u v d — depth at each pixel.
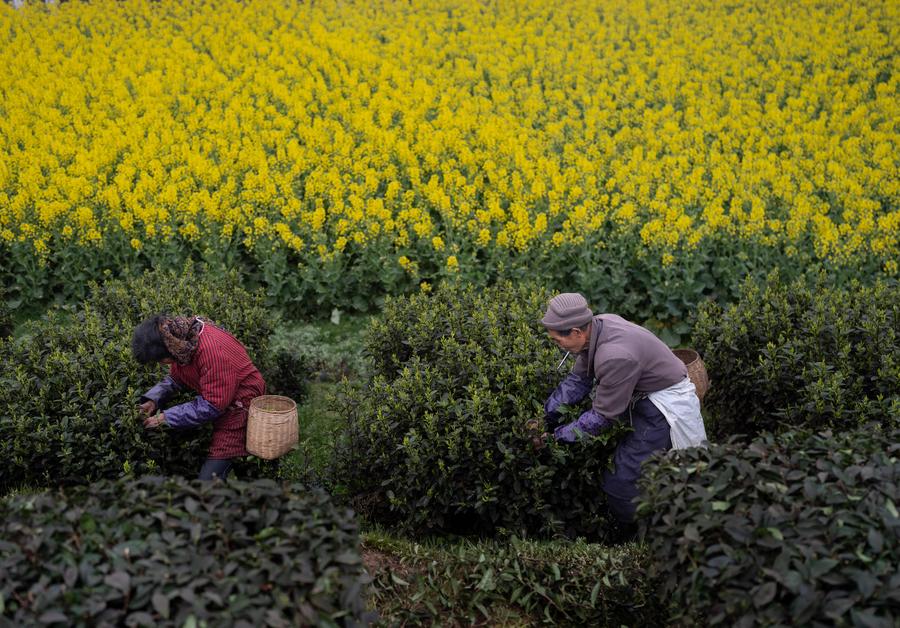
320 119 13.13
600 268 9.31
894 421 5.04
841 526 3.05
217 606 2.79
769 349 5.88
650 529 3.55
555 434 4.96
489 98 14.98
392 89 14.55
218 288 7.42
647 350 4.70
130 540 3.00
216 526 3.09
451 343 5.75
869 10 17.77
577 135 12.77
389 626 4.25
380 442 5.25
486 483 5.02
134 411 5.25
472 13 18.27
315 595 2.89
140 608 2.78
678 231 9.45
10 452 5.33
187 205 10.07
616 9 18.53
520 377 5.29
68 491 3.36
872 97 14.52
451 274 9.25
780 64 15.53
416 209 9.84
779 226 9.73
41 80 14.43
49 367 5.56
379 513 5.50
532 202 10.63
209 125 12.62
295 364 7.66
